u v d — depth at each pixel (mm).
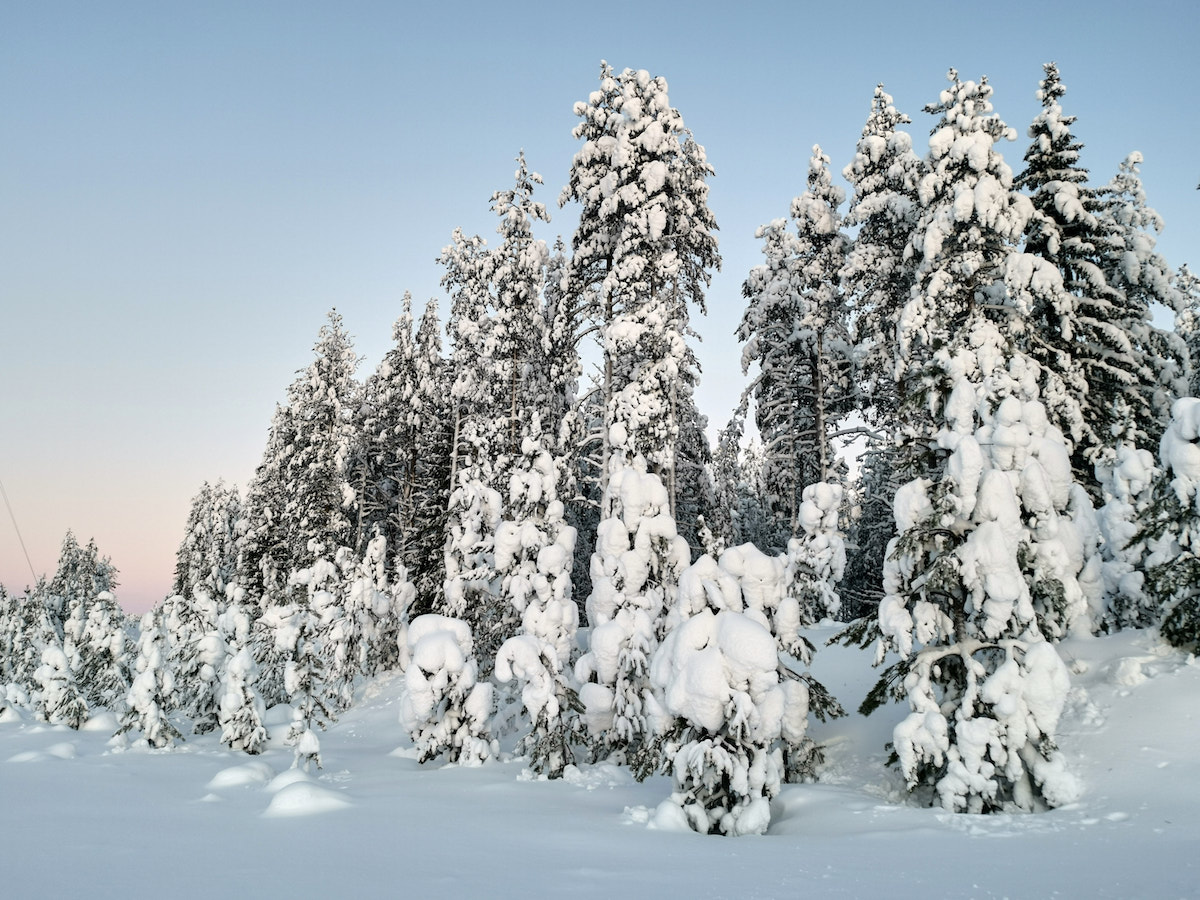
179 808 11156
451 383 35188
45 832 8984
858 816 10086
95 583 79250
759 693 10961
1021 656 10836
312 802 10789
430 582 31188
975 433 14297
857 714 15453
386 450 41781
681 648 11492
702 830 10141
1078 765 10367
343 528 35094
